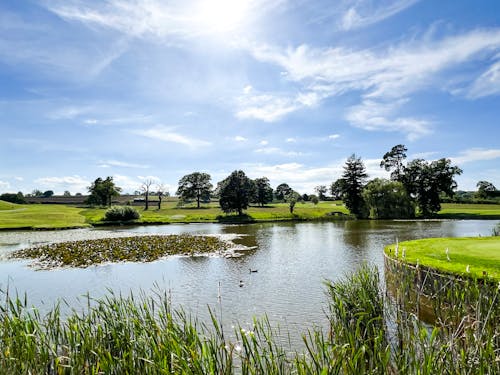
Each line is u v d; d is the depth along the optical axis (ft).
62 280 61.72
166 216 246.88
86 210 296.92
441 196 322.75
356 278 30.96
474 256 40.70
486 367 14.06
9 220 192.24
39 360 16.52
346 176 258.16
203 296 49.85
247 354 14.51
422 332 15.31
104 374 14.93
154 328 17.30
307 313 41.47
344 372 13.34
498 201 318.45
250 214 247.70
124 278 62.54
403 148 261.44
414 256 42.50
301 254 86.33
